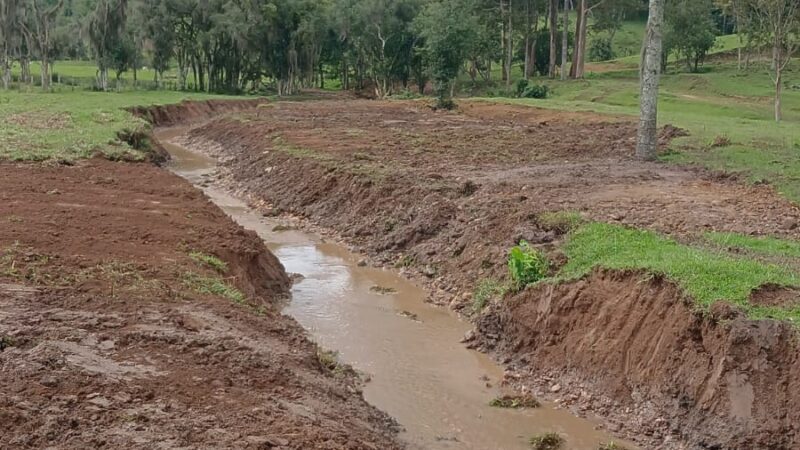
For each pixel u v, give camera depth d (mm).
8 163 19125
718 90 51781
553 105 39000
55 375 7305
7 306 9102
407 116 38312
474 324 12492
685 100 45969
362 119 36094
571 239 13008
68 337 8328
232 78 64250
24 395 6820
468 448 8828
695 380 8953
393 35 60906
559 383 10430
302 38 63188
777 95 35000
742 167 19391
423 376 10758
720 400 8617
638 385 9555
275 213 20672
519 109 38312
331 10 64688
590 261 11695
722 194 16641
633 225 13617
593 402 9859
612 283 10727
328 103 48344
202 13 60938
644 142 21859
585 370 10289
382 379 10602
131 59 57906
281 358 9172
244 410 7273
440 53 48469
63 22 72188
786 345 8484
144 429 6500
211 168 28281
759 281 9633
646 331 9805
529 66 64062
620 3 63219
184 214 15289
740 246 12070
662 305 9789
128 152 22531
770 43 39531
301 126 31875
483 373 10961
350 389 9844
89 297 9750
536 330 11352
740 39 59281
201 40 59719
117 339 8469
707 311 9156
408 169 20641
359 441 7543
